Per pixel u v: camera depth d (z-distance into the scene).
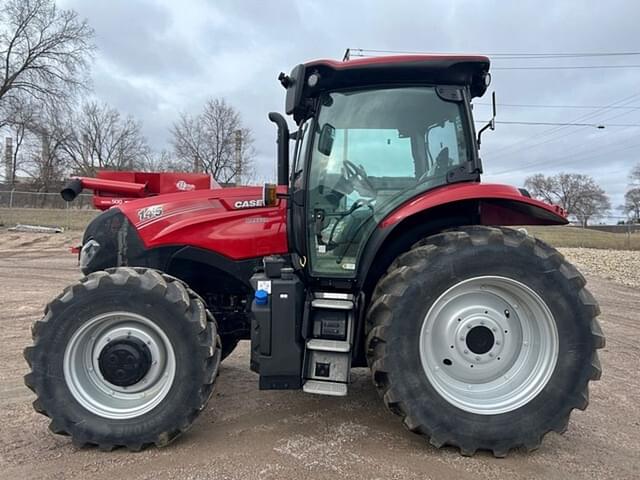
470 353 2.91
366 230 3.22
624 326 6.45
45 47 25.06
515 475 2.58
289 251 3.43
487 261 2.80
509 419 2.77
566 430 3.07
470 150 3.16
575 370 2.79
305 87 3.09
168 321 2.84
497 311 2.94
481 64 3.12
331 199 3.27
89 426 2.80
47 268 11.22
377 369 2.80
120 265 3.53
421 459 2.74
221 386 3.93
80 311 2.84
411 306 2.79
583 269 12.98
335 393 2.76
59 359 2.84
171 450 2.84
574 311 2.82
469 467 2.66
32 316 6.34
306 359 2.93
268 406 3.51
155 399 2.88
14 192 22.02
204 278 3.73
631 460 2.78
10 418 3.25
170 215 3.55
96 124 44.94
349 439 2.98
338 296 3.10
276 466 2.64
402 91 3.22
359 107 3.24
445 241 2.87
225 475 2.55
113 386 2.92
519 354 2.95
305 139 3.38
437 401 2.78
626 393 3.91
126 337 2.92
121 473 2.57
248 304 3.57
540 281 2.81
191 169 38.62
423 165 3.22
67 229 19.38
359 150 3.26
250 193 3.63
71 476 2.54
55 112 26.12
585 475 2.60
